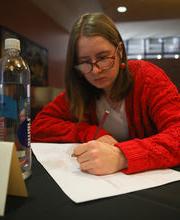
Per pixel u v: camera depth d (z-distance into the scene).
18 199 0.44
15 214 0.39
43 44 4.59
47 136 0.99
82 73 0.94
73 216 0.38
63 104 1.09
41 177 0.56
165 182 0.53
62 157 0.73
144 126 0.98
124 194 0.47
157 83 0.90
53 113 1.08
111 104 1.03
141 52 7.65
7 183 0.40
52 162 0.68
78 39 0.86
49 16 4.77
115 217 0.38
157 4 4.43
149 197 0.46
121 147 0.62
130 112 0.99
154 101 0.87
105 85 0.92
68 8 4.45
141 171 0.60
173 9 4.70
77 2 4.20
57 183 0.52
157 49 7.62
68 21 5.07
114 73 0.90
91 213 0.39
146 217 0.38
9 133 0.52
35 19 4.30
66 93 1.03
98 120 1.08
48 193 0.47
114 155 0.60
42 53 4.51
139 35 6.99
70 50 0.92
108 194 0.46
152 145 0.63
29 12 4.11
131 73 0.97
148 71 0.95
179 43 7.51
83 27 0.85
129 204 0.43
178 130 0.70
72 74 0.98
